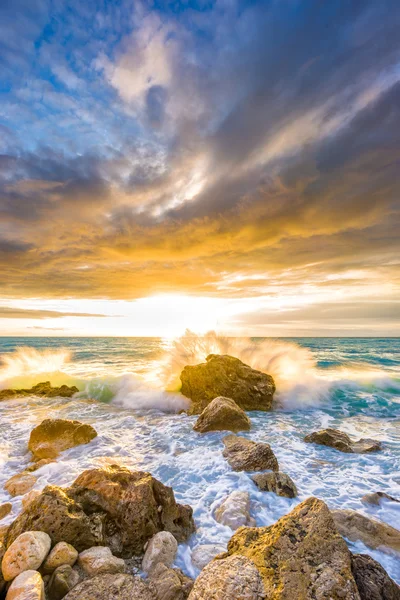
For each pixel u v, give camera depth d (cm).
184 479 663
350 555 357
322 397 1415
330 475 682
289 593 300
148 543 436
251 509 542
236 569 329
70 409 1284
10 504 546
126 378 1630
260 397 1305
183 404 1324
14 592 314
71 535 406
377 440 919
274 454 793
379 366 2269
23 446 870
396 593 327
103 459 753
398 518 516
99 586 344
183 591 340
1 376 1791
